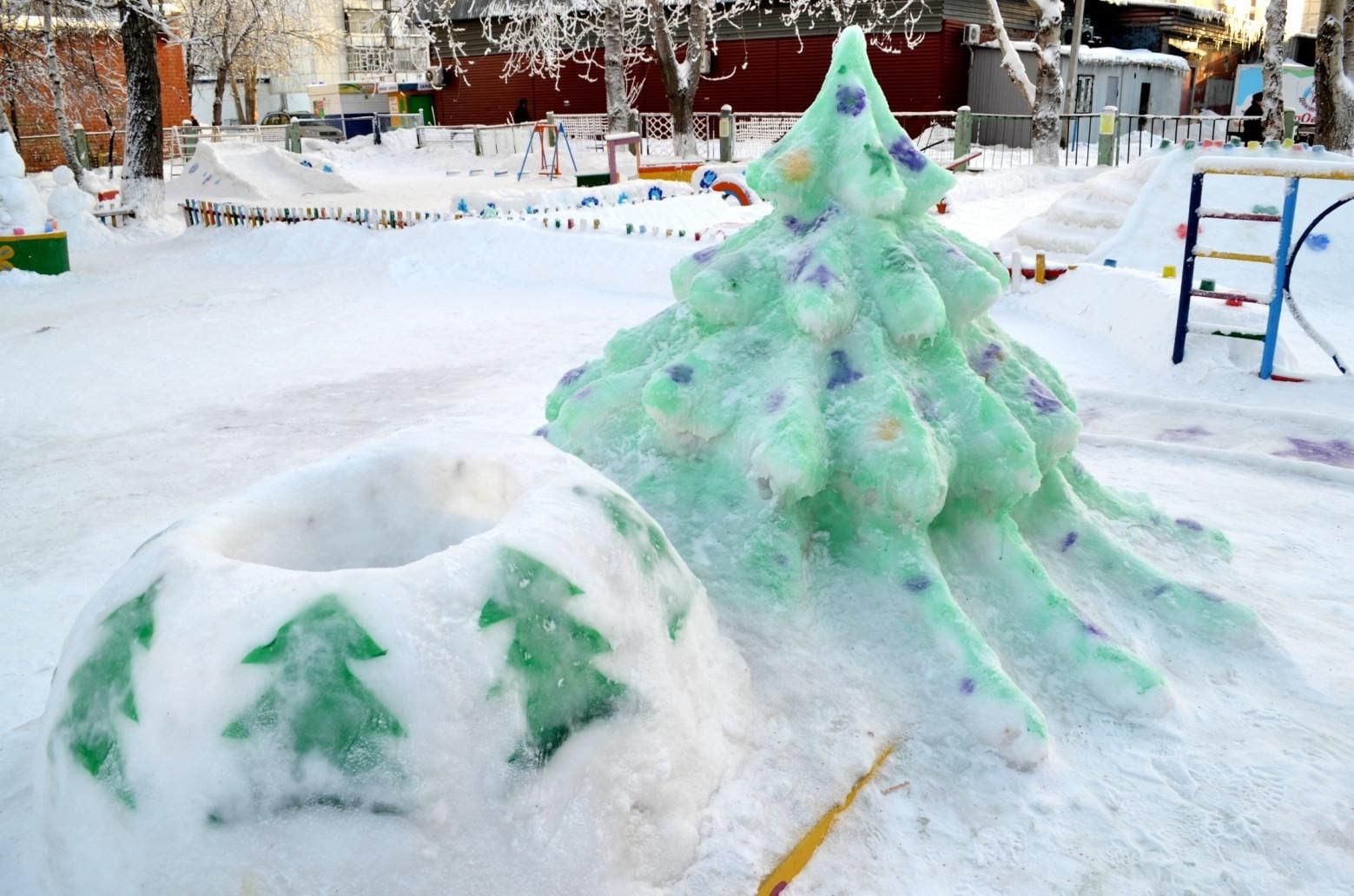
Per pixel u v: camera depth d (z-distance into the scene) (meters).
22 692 3.43
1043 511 3.58
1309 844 2.44
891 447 3.00
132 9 18.80
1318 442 5.78
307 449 6.11
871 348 3.22
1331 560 4.14
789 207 3.62
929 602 2.94
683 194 17.64
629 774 2.10
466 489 2.54
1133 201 13.41
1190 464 5.48
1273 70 19.89
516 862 1.90
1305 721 2.93
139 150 19.34
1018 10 32.53
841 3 29.00
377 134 35.59
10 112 31.36
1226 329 7.18
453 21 38.22
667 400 3.18
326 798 1.83
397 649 1.89
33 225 14.05
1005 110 31.27
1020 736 2.65
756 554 3.00
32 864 2.19
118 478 5.70
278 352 8.95
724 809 2.31
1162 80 34.47
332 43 49.94
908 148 3.67
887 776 2.58
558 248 11.97
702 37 26.39
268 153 24.31
